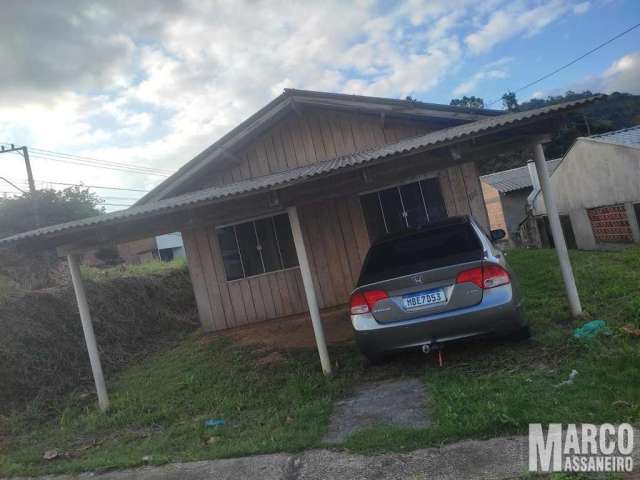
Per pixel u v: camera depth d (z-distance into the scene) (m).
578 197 16.73
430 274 4.74
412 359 5.50
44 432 5.70
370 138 9.39
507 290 4.66
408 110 8.72
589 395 3.56
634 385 3.58
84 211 21.31
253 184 5.91
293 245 9.60
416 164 5.51
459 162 5.68
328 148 9.52
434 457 3.24
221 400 5.45
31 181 21.28
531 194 21.02
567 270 5.64
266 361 6.72
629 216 14.02
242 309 9.68
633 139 14.18
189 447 4.27
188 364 7.49
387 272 5.21
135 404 5.93
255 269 9.68
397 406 4.27
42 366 7.59
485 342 5.45
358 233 9.45
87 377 7.92
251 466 3.65
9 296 8.46
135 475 3.88
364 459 3.41
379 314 4.91
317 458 3.57
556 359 4.52
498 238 6.84
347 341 6.93
